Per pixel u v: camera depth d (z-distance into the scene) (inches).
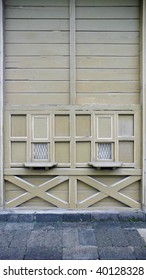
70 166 154.6
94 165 147.9
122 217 150.9
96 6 155.7
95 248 118.5
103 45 156.6
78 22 155.9
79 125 154.9
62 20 155.7
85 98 156.9
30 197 155.5
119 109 154.1
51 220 150.3
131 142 155.1
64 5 155.4
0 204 152.9
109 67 157.1
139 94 156.5
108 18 156.2
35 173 154.5
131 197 156.0
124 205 156.0
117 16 156.0
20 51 156.5
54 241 125.2
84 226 143.2
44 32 156.2
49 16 155.6
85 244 122.4
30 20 155.8
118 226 143.3
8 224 145.8
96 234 133.1
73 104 155.2
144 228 140.9
